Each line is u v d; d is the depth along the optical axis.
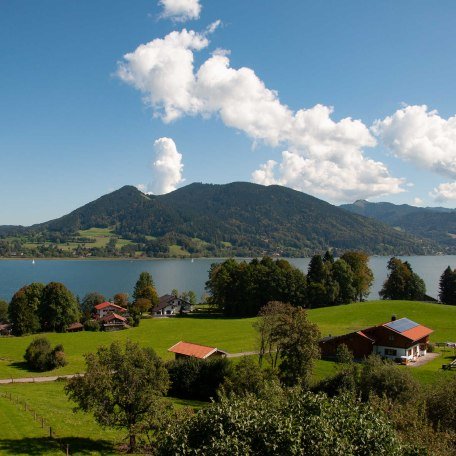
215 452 15.02
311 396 17.61
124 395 31.42
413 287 137.75
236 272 131.75
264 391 30.89
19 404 43.06
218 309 141.62
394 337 73.56
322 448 15.09
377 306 117.44
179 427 16.84
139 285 157.12
